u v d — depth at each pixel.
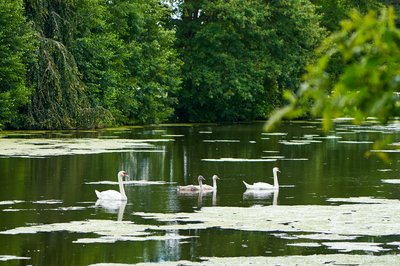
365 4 82.81
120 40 58.16
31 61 48.34
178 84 63.44
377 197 23.48
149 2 63.69
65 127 51.03
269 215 20.20
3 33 46.41
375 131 56.91
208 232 17.89
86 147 39.03
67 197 23.41
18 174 28.33
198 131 55.03
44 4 49.34
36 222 19.11
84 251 15.84
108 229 18.23
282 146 42.12
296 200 23.08
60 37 50.41
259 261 14.95
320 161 34.47
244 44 70.12
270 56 69.75
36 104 50.06
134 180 27.72
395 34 4.13
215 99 68.69
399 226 18.52
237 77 67.69
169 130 55.69
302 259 15.09
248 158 35.50
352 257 15.27
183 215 20.28
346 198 23.30
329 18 82.56
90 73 54.34
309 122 70.12
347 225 18.67
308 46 72.00
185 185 26.59
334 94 4.32
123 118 58.28
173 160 34.22
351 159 35.34
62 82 50.34
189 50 69.50
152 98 60.97
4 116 47.12
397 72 4.14
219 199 23.41
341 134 53.12
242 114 71.94
